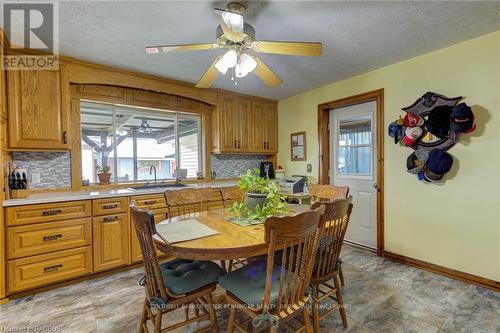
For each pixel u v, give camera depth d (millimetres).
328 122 3812
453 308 2006
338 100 3525
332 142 3779
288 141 4352
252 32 1834
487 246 2301
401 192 2889
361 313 1960
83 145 3092
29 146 2438
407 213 2842
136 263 2865
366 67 3016
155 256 1406
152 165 3643
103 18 1934
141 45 2389
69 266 2439
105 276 2658
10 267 2172
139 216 1395
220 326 1850
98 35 2197
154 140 3662
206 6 1795
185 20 1974
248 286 1485
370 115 3318
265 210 1955
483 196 2316
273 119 4512
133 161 3482
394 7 1833
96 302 2156
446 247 2553
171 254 1473
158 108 3533
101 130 3213
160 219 2975
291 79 3418
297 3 1766
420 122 2645
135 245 2836
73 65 2707
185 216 2145
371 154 3307
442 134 2480
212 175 4109
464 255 2438
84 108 3092
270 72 2211
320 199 2658
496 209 2248
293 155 4254
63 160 2879
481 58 2295
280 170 4309
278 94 4145
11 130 2344
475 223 2365
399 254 2918
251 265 1747
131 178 3463
